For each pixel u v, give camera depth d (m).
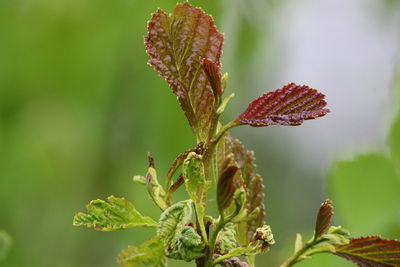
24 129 1.31
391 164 0.73
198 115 0.49
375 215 0.73
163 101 1.26
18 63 1.30
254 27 1.31
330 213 0.49
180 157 0.48
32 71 1.29
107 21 1.29
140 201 1.29
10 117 1.30
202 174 0.48
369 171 0.73
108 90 1.29
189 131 1.25
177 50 0.50
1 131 1.30
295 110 0.48
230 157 0.47
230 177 0.47
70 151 1.31
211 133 0.49
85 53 1.29
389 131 0.74
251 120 0.48
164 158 1.24
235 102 1.31
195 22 0.50
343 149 0.75
